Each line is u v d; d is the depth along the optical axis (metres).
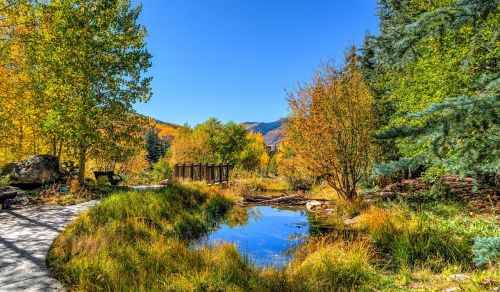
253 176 27.88
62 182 13.49
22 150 16.72
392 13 17.03
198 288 4.18
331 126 11.17
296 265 5.88
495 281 4.28
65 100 12.91
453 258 5.59
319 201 14.37
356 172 12.19
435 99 8.68
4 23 14.05
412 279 4.93
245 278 4.89
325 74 11.54
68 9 12.41
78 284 4.05
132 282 4.25
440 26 2.68
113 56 13.83
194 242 8.08
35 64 13.41
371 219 8.40
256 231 9.51
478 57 6.78
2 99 14.77
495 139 2.41
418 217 7.93
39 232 6.46
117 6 13.95
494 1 2.42
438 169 8.78
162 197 10.56
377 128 11.56
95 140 13.58
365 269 5.33
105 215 7.80
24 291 3.79
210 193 14.24
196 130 44.91
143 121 15.02
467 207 8.70
